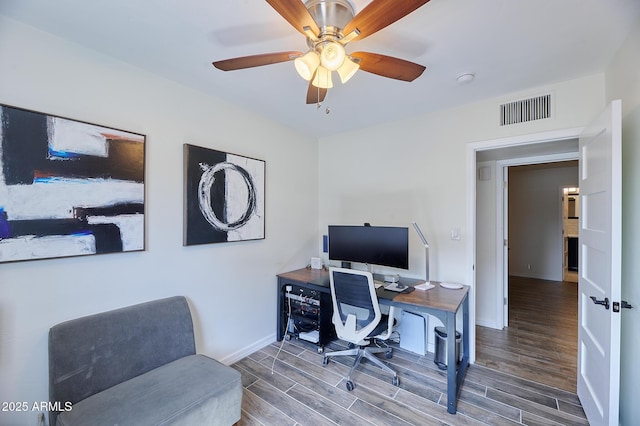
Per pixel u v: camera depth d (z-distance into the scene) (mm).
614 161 1413
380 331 2291
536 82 2139
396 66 1408
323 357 2633
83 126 1645
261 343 2820
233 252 2559
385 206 3111
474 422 1782
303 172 3406
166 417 1339
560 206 5738
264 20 1447
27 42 1468
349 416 1851
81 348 1536
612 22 1449
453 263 2678
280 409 1923
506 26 1484
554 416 1819
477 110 2520
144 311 1839
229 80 2109
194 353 2021
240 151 2609
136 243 1877
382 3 1026
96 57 1719
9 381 1417
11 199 1408
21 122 1437
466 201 2600
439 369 2420
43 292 1518
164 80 2061
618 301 1398
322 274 3027
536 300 4406
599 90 2002
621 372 1607
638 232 1446
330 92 2309
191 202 2191
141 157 1904
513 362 2521
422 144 2846
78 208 1622
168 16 1409
